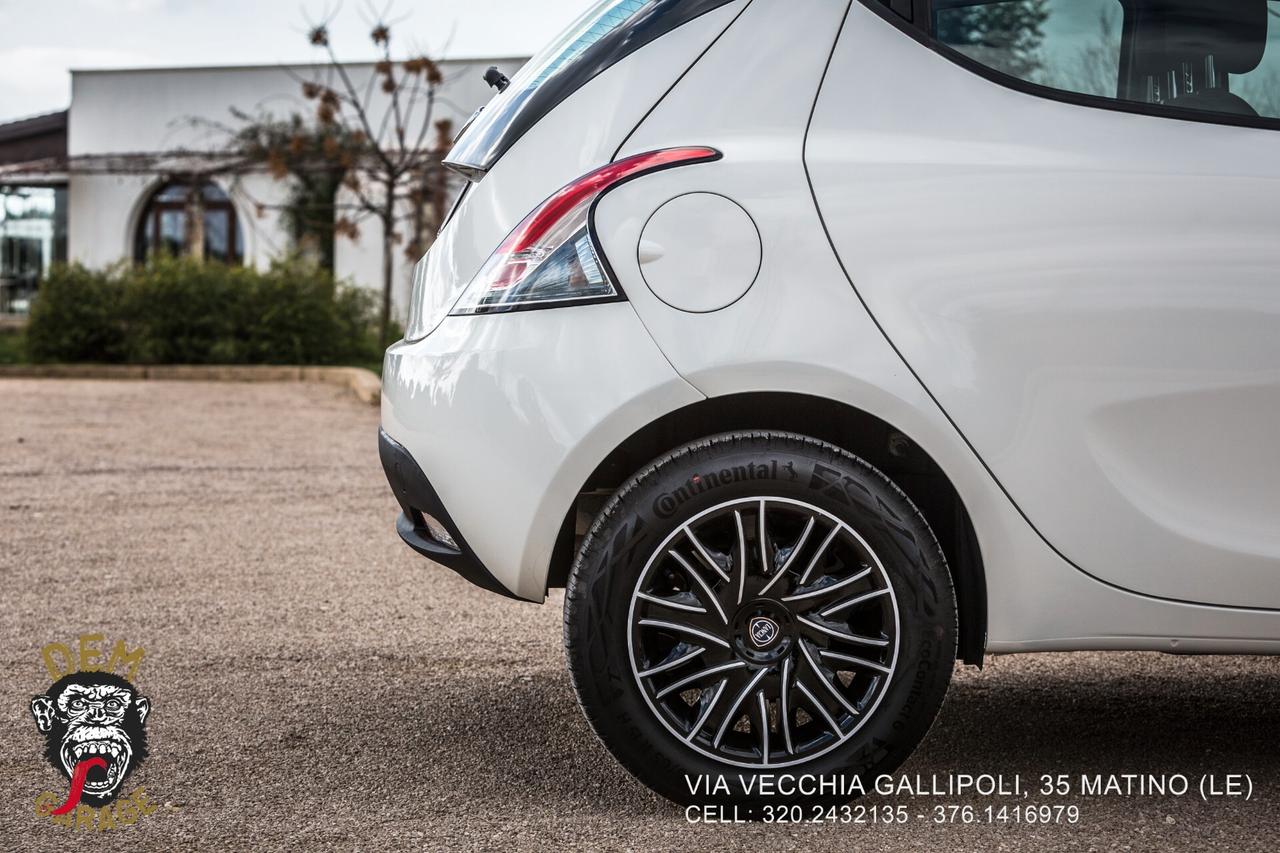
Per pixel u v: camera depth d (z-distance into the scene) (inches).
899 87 91.7
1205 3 93.1
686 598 89.5
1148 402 88.4
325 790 96.2
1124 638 90.9
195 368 587.8
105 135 929.5
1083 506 88.5
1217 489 89.6
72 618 149.2
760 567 89.0
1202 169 90.0
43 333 619.5
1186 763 103.7
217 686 123.3
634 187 89.0
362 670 129.6
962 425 87.1
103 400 447.8
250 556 187.5
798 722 109.2
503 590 93.0
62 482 255.4
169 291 620.1
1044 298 87.7
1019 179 89.2
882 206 88.5
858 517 88.6
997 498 88.2
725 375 86.7
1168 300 88.2
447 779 98.8
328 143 682.8
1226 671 133.3
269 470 276.5
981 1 93.0
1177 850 85.0
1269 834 88.0
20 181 952.3
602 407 87.4
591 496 100.0
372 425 371.9
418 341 99.1
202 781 97.9
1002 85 92.3
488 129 99.4
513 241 91.0
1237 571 89.7
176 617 150.8
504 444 89.3
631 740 89.3
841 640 89.4
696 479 88.5
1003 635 90.6
